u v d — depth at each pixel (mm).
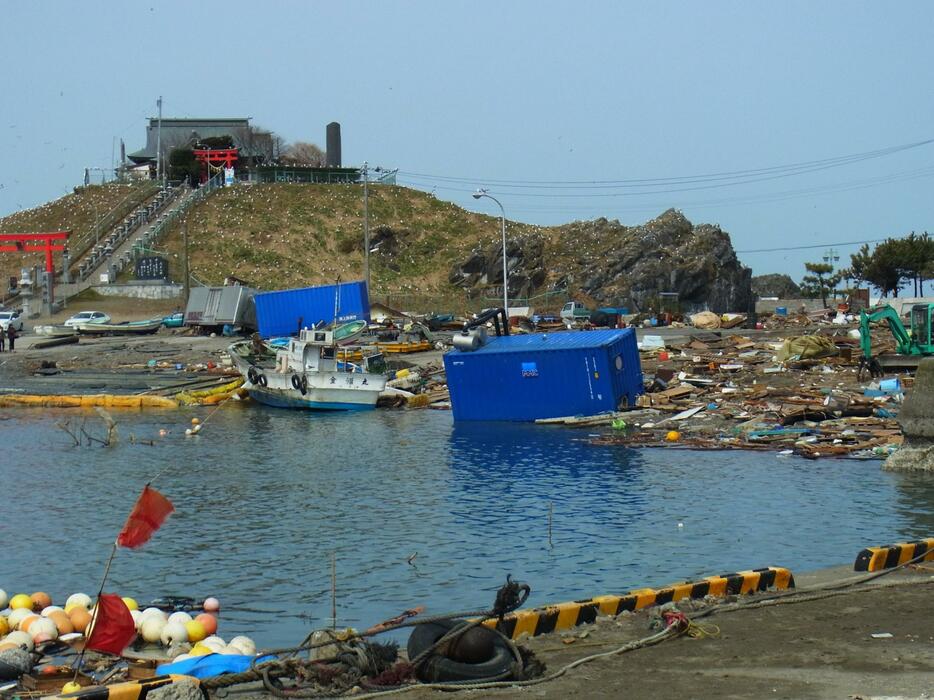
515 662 11719
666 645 12797
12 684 13398
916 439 32250
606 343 45031
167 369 67500
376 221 138250
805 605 14633
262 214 138125
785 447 36719
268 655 12781
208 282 117312
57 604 19484
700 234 119188
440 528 25516
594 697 10867
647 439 39500
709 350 64875
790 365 55281
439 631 12195
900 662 11836
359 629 17594
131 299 106938
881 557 17156
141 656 14672
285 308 79125
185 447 40594
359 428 45812
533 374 45750
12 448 40438
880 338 67312
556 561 22047
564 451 37625
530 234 122312
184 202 139500
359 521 26484
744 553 22438
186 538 24781
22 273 107125
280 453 38656
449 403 53062
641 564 21625
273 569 21859
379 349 67812
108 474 34219
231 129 163000
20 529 25984
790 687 10977
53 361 69625
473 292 119250
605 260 115312
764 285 164500
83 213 138625
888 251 128125
